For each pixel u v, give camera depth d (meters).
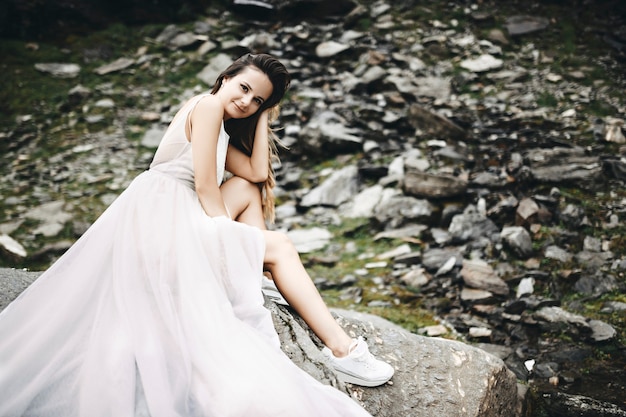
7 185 6.57
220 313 2.49
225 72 3.03
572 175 6.03
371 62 8.20
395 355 3.07
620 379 3.95
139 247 2.60
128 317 2.46
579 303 4.75
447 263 5.22
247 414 2.27
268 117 3.23
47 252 5.64
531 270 5.11
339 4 9.15
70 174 6.77
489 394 3.02
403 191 6.20
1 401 2.39
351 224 5.91
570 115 7.12
